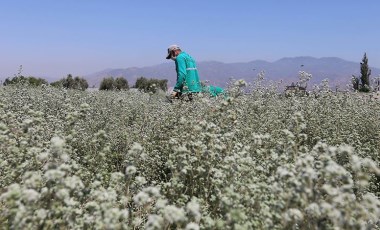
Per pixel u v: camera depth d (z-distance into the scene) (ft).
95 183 15.01
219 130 22.72
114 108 41.55
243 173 17.19
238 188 16.24
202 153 18.70
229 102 23.59
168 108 32.81
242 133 26.99
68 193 12.66
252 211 14.70
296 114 22.80
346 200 12.03
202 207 15.85
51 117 28.68
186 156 19.35
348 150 14.47
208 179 18.17
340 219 11.49
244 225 12.73
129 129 30.14
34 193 11.51
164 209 12.22
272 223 13.10
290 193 12.78
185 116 29.32
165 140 27.43
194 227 11.53
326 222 12.44
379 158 27.84
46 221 12.05
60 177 12.34
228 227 12.75
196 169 18.51
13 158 17.01
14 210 11.35
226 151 20.25
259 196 14.92
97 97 48.32
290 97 45.60
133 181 18.30
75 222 13.26
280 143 20.62
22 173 16.70
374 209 12.60
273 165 18.34
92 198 15.20
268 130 32.22
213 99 36.22
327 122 34.99
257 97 43.65
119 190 16.52
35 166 16.88
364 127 36.81
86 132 28.25
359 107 44.62
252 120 32.37
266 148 22.59
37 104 37.29
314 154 16.88
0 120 21.80
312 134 32.22
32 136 18.98
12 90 45.39
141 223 16.21
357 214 12.18
